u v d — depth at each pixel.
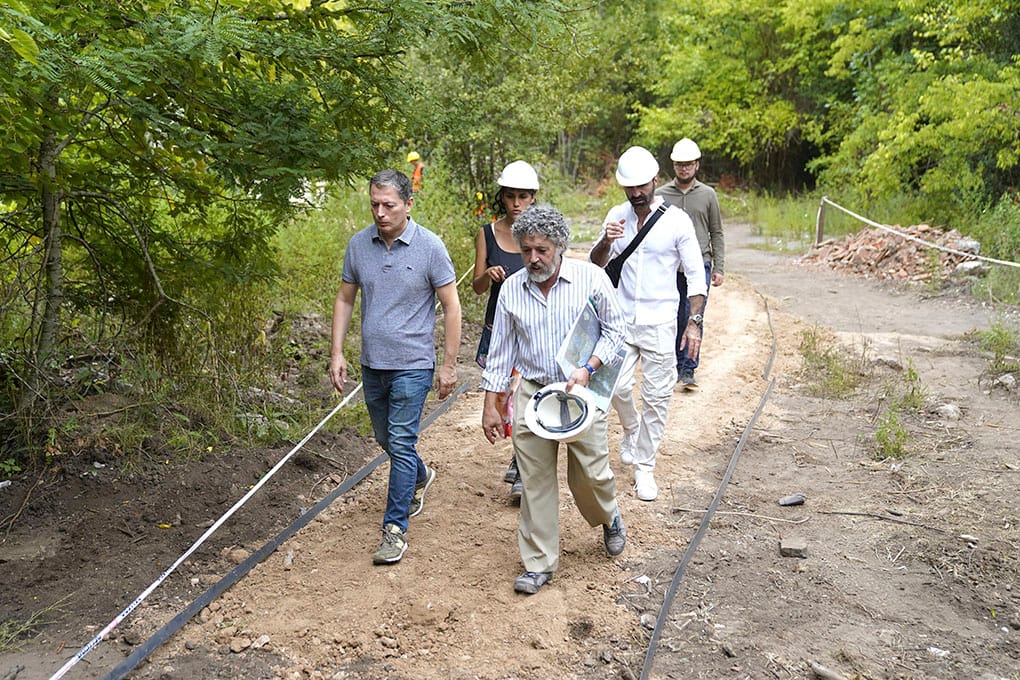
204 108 5.50
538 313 4.35
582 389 4.25
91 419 5.94
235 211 6.46
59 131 4.72
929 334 9.88
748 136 26.22
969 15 15.27
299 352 8.17
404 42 5.52
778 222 20.77
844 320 10.77
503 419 4.55
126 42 4.83
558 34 5.97
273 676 3.85
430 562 4.77
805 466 6.14
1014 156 14.91
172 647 4.06
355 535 5.12
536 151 13.47
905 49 19.64
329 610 4.30
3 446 5.60
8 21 3.61
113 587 4.54
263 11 5.51
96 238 6.37
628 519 5.26
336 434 6.54
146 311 6.44
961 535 5.05
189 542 5.02
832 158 22.41
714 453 6.40
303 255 10.31
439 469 6.03
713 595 4.46
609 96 25.75
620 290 5.45
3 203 6.10
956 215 15.74
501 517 5.31
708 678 3.82
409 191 4.75
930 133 15.57
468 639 4.10
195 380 6.56
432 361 4.88
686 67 26.83
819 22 24.03
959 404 7.34
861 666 3.89
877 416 7.09
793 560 4.82
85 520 5.15
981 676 3.83
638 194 5.36
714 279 7.73
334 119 5.71
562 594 4.44
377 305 4.78
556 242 4.20
